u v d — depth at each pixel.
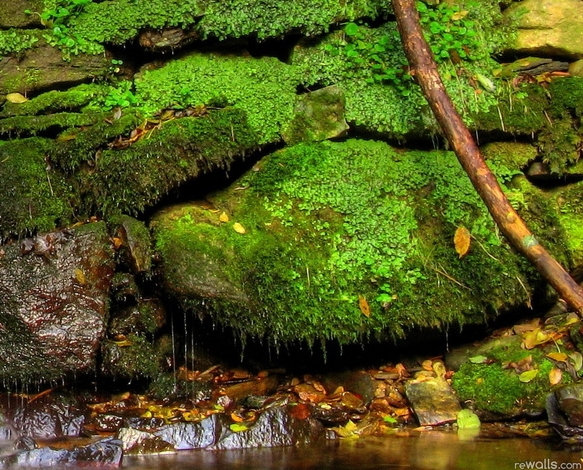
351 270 2.50
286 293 2.45
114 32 2.57
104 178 2.47
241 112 2.55
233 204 2.56
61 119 2.51
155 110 2.57
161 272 2.45
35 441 2.32
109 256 2.43
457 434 2.35
